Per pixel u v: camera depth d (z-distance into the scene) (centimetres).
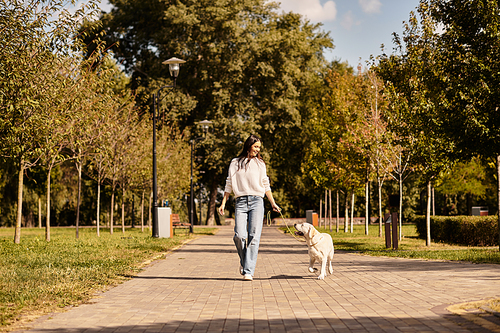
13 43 1138
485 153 1392
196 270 1016
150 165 2878
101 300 657
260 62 3950
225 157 4016
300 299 650
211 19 3891
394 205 1620
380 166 2280
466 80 1380
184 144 3731
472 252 1341
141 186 3112
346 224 3328
